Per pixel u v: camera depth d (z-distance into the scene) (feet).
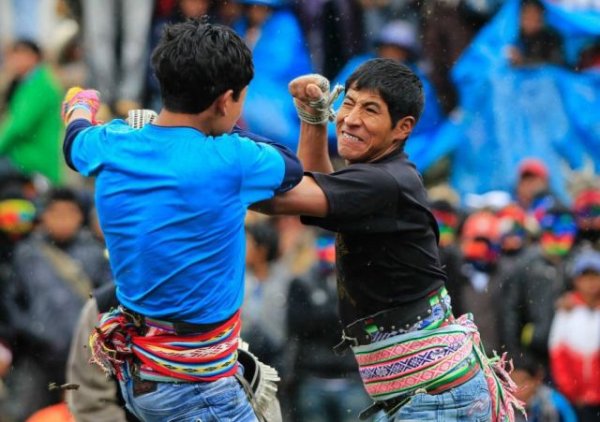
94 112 31.81
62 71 68.44
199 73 28.53
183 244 28.66
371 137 31.71
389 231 31.42
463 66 71.92
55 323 55.26
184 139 28.86
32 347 55.16
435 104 71.56
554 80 72.28
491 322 59.72
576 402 59.57
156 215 28.60
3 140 66.28
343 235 32.14
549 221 63.36
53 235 56.95
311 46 70.23
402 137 32.14
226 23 69.82
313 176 30.66
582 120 72.13
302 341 58.49
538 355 59.88
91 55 69.10
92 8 69.26
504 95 71.92
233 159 28.89
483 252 60.64
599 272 59.62
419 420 31.91
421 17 71.67
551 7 72.84
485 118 71.92
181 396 29.37
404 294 32.14
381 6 71.20
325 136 33.73
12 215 57.41
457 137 71.41
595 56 73.20
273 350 58.29
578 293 60.18
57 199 57.00
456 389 32.01
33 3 70.74
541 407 59.47
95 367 38.11
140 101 69.62
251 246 59.82
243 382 30.30
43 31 70.54
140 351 29.43
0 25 70.33
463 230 63.36
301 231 61.62
